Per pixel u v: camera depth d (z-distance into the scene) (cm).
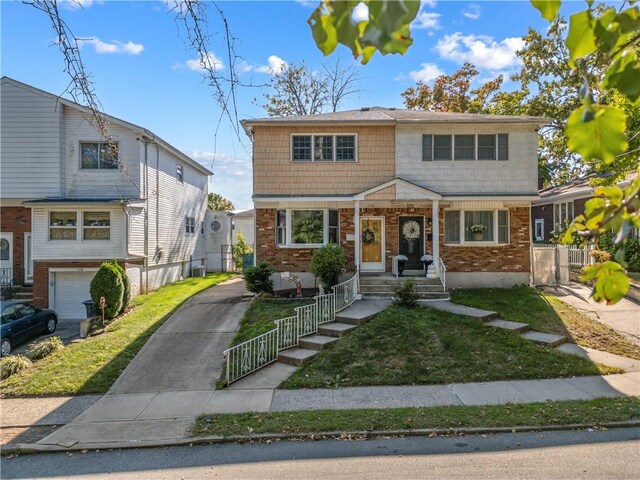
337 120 1655
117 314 1483
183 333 1252
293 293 1597
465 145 1691
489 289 1650
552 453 591
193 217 2845
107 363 1059
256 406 802
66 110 1908
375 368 962
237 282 2327
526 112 2706
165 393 891
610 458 572
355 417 723
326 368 975
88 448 659
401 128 1689
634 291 1474
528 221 1705
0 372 1009
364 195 1603
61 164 1889
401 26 108
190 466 592
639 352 1045
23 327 1334
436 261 1608
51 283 1784
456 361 984
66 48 412
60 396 900
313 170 1692
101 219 1812
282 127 1689
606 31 139
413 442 641
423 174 1688
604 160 146
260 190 1689
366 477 539
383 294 1532
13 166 1883
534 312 1327
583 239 196
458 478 528
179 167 2553
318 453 614
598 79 161
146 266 1983
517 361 979
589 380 891
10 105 1881
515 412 726
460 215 1716
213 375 977
